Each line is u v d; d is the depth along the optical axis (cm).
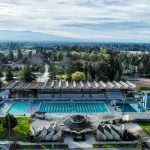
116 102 8769
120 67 12350
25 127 6234
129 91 9931
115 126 5869
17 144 5228
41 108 8150
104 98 9031
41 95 9169
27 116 7181
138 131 6000
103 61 12156
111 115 7025
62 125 6147
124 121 6662
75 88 9031
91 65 12075
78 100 8919
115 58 12262
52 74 13875
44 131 5531
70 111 7850
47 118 6781
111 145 5275
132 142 5431
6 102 8681
